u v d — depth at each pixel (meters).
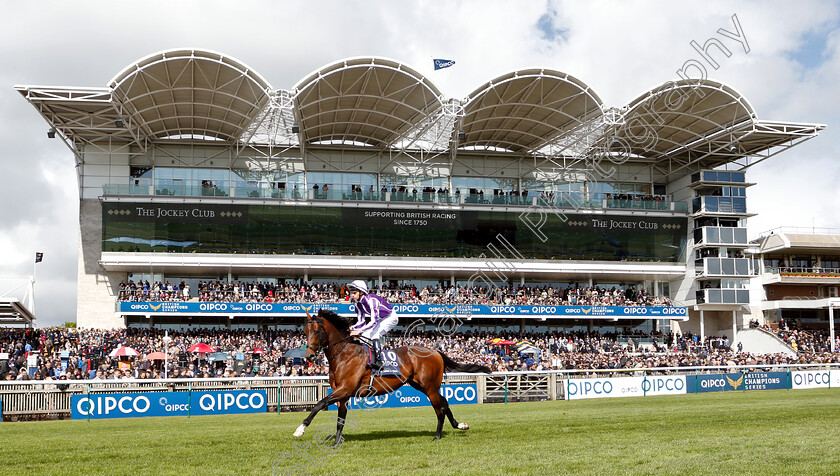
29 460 10.80
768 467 8.96
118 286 46.38
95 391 20.72
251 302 43.34
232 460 10.28
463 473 8.87
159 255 43.88
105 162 46.81
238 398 21.58
